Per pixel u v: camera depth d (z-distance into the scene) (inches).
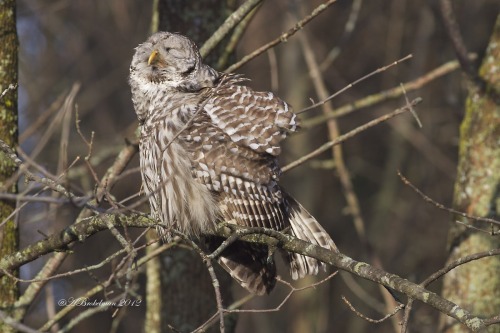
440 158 892.0
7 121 382.9
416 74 882.8
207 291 479.5
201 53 417.1
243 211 377.4
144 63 417.7
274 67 504.4
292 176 942.4
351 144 995.3
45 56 927.0
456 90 811.4
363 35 1017.5
